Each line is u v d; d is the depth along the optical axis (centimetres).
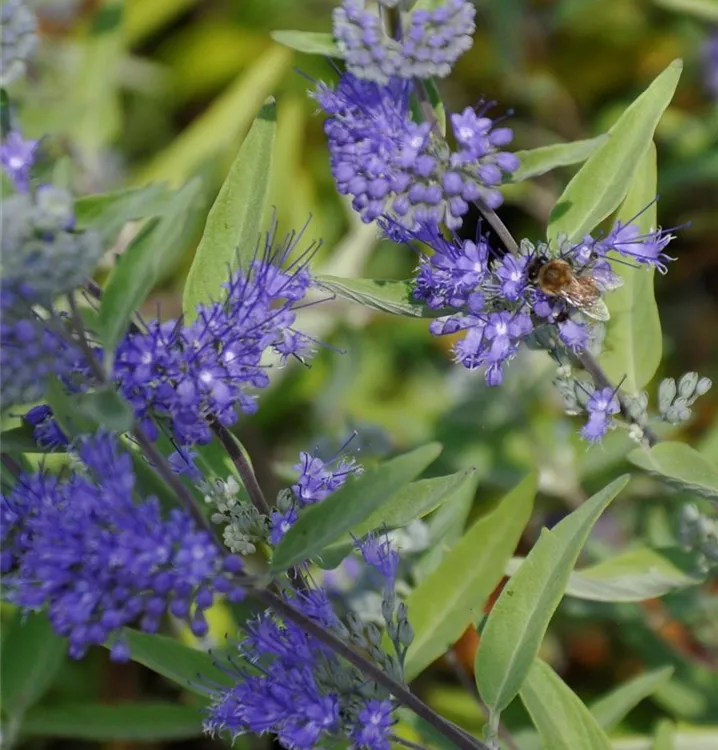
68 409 37
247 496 44
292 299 41
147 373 38
